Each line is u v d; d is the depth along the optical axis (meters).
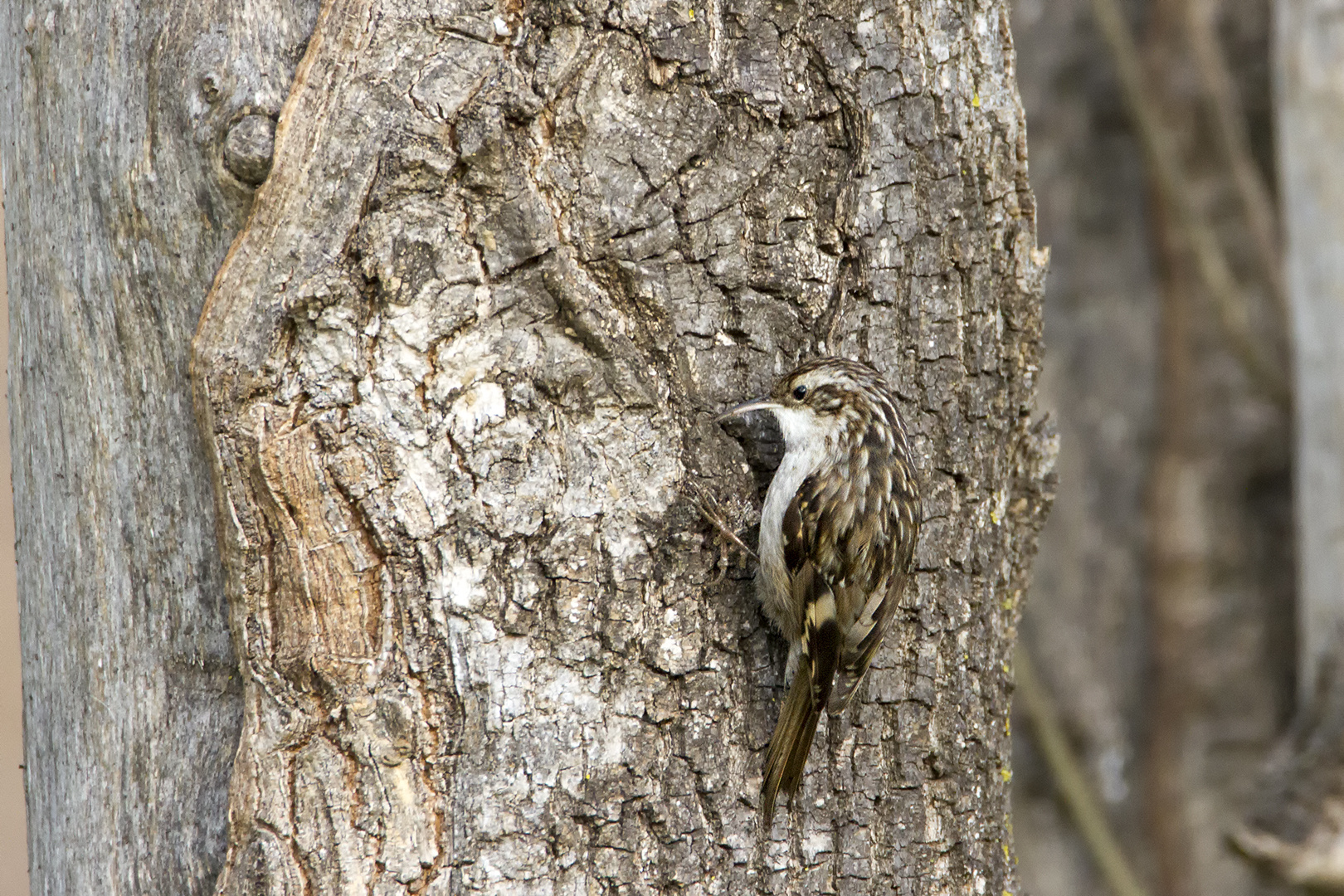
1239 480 11.84
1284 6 9.77
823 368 5.59
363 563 5.01
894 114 5.71
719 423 5.53
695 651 5.43
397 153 4.88
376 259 4.92
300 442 4.91
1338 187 9.49
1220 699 11.79
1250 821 9.25
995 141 6.15
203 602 5.16
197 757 5.17
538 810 5.18
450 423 5.06
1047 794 11.79
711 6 5.31
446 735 5.10
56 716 5.59
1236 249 11.85
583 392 5.23
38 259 5.46
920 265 5.85
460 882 5.11
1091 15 12.10
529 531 5.16
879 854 5.83
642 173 5.24
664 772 5.37
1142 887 11.67
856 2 5.58
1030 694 10.63
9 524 12.88
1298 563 10.79
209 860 5.10
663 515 5.34
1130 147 12.06
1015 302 6.37
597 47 5.14
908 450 5.80
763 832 5.57
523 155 5.07
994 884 6.25
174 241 5.00
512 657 5.15
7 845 11.95
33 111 5.41
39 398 5.55
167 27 4.96
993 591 6.30
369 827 5.03
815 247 5.61
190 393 5.04
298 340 4.90
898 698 5.92
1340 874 8.80
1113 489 12.05
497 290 5.09
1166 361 11.96
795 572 5.68
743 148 5.42
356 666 5.01
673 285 5.36
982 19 6.05
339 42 4.83
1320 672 9.43
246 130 4.79
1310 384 9.70
